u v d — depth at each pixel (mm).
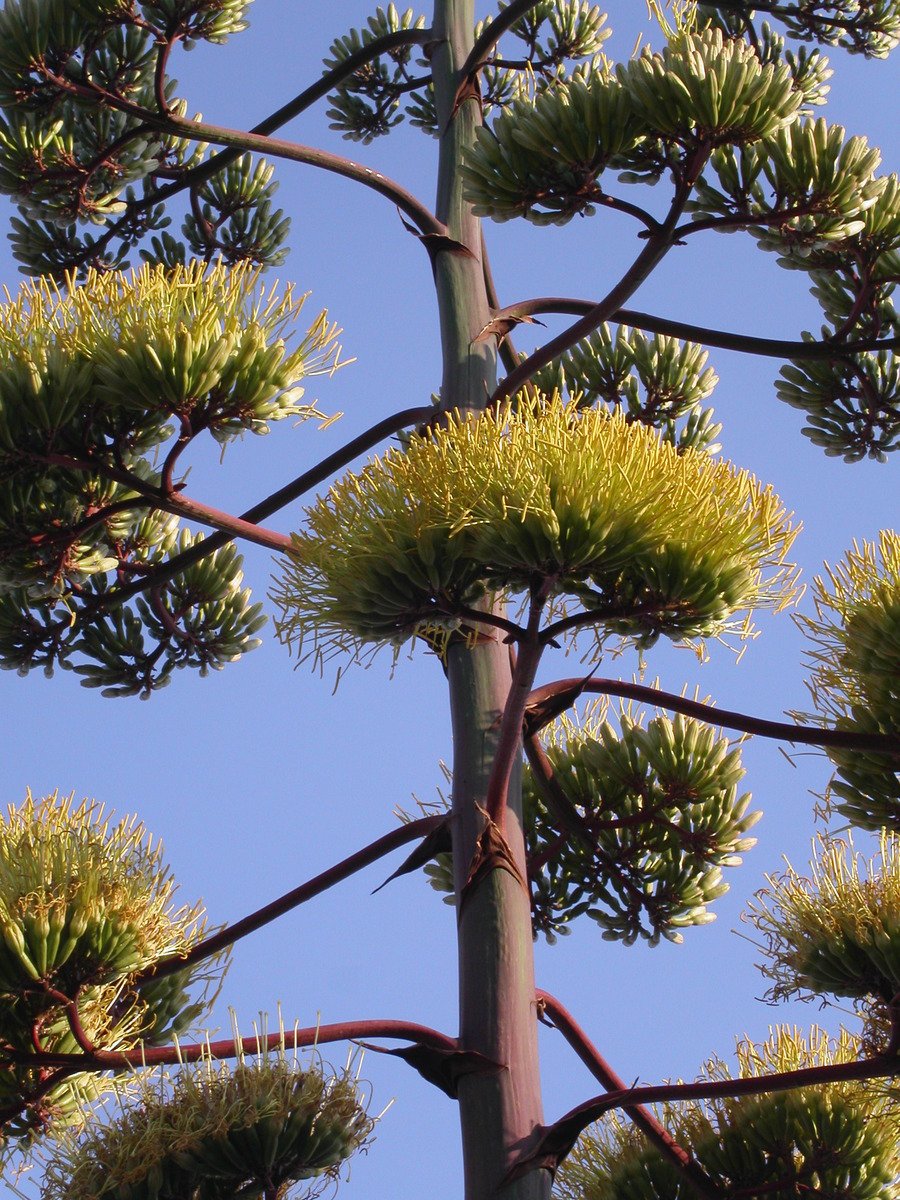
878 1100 5672
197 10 6203
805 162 5016
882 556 4922
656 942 6219
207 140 6137
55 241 7918
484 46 6227
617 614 4059
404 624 4102
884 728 4902
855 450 7094
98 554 5469
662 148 4930
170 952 4992
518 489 3818
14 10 6008
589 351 7777
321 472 5648
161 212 8266
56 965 4676
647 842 6180
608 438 3910
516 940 4516
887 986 5293
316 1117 4840
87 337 4805
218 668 7430
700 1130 5828
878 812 5012
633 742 6059
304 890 4832
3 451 4855
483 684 4926
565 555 3861
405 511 3943
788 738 4738
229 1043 4660
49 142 6566
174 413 4777
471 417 4148
